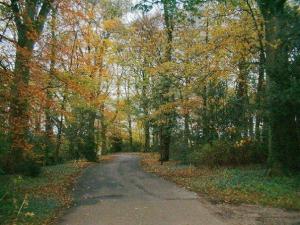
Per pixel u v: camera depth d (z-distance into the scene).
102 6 30.23
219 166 22.28
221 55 20.36
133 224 10.73
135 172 25.50
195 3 15.94
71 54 17.22
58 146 32.41
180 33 25.27
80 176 23.45
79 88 17.62
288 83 14.70
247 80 23.39
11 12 14.54
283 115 16.12
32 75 14.79
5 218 11.12
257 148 21.84
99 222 11.03
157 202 13.73
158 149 39.44
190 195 15.04
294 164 16.66
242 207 12.59
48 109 16.30
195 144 26.62
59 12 16.61
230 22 20.27
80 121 34.06
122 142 61.00
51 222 11.21
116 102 42.62
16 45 13.98
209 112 24.81
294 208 12.27
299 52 14.61
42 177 21.06
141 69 32.00
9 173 18.69
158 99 29.16
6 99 13.90
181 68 24.19
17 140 14.73
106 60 32.34
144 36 32.09
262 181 15.92
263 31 18.62
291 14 14.63
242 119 23.75
